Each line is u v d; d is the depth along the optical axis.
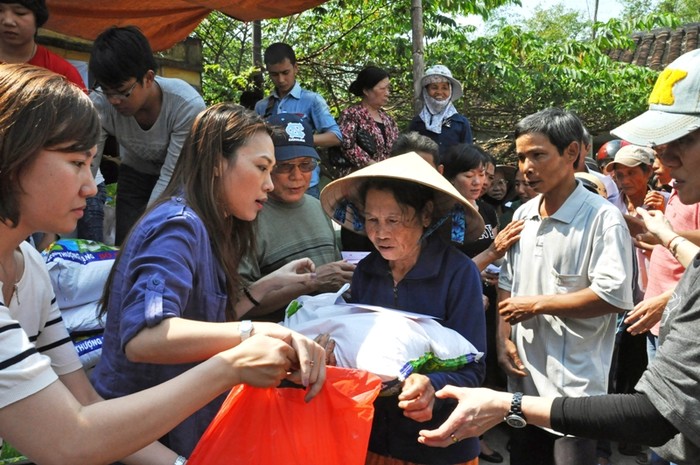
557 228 2.63
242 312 2.18
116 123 3.26
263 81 7.26
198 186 1.71
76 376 1.67
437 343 1.89
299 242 2.77
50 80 1.27
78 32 4.91
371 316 1.90
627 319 2.76
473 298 2.08
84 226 3.34
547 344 2.61
